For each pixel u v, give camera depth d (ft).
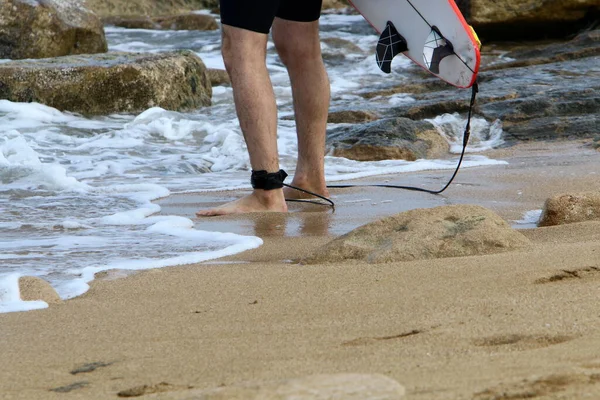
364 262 21.03
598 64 70.74
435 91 73.05
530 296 15.64
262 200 31.17
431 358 12.35
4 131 57.06
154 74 67.92
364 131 50.96
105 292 19.29
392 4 31.76
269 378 11.96
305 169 34.27
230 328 15.31
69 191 36.40
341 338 14.02
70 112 65.72
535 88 61.41
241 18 29.68
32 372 13.28
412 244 20.98
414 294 16.72
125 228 28.45
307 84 33.22
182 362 13.30
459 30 30.19
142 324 16.05
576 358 11.71
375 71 87.56
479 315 14.64
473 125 55.31
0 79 64.95
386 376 10.68
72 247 25.23
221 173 44.83
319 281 18.63
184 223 28.94
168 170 45.11
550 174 39.27
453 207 22.40
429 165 44.68
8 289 18.53
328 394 9.62
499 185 36.88
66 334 15.61
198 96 71.87
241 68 30.17
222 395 10.01
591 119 53.42
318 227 28.04
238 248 24.41
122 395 11.77
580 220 26.32
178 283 19.63
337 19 120.98
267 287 18.45
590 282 16.71
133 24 118.93
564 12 90.17
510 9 90.48
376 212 30.91
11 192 35.68
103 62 68.39
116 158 48.65
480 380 10.87
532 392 10.28
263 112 30.42
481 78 69.92
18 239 26.63
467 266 18.84
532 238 23.32
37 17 78.84
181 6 139.95
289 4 32.09
